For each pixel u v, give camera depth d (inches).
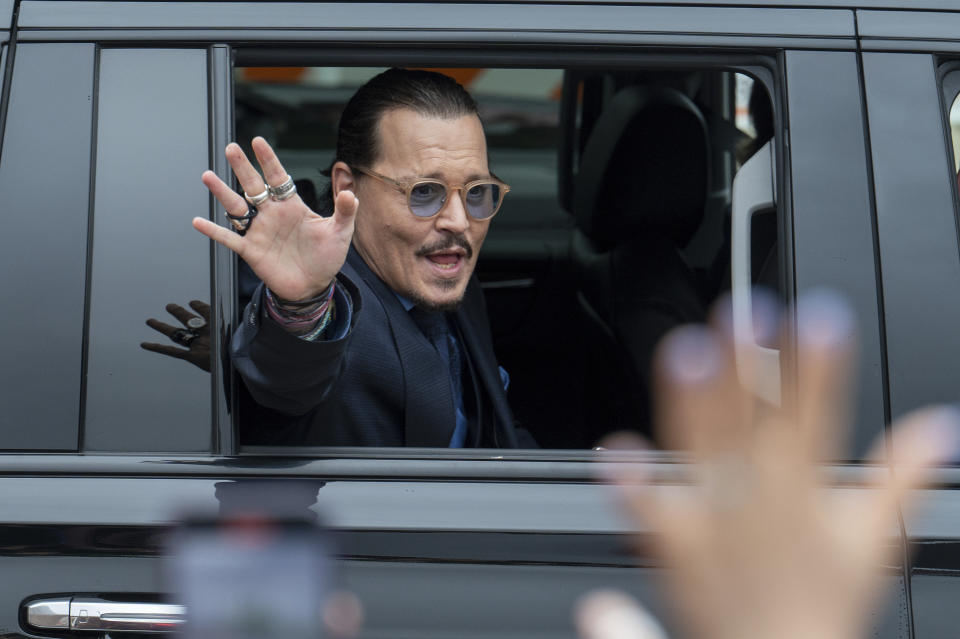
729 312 244.1
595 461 154.6
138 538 146.3
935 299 154.4
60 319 150.1
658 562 146.9
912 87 161.6
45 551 146.5
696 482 150.3
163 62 157.5
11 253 151.4
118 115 155.6
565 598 146.5
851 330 152.4
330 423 172.4
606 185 286.2
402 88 193.9
